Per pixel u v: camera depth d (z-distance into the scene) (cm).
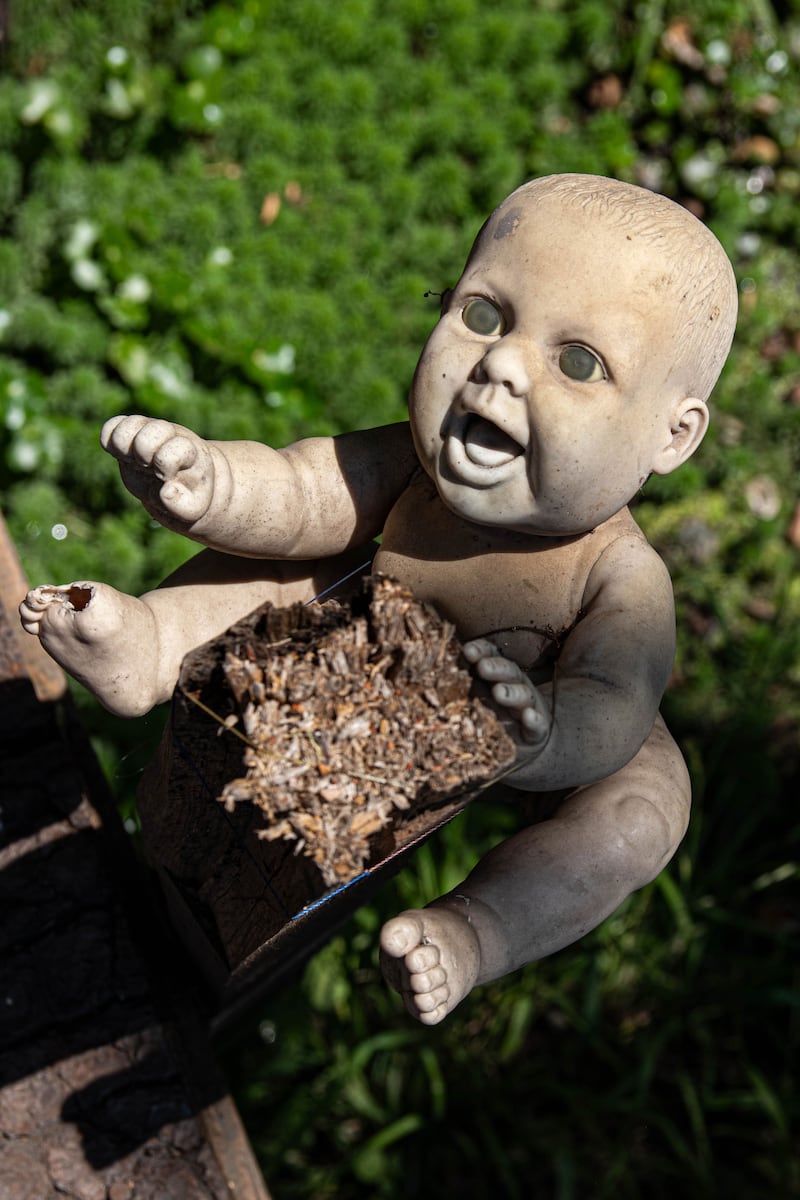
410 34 436
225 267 399
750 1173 328
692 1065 342
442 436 125
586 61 447
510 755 117
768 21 462
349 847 115
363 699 121
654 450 126
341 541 142
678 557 412
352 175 421
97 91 404
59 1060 183
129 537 377
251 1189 187
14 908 190
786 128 457
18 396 376
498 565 133
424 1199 312
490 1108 315
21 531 372
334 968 313
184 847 141
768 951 351
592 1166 320
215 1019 217
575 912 130
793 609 411
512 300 121
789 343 446
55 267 393
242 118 409
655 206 123
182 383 388
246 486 130
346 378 396
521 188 128
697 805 345
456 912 124
